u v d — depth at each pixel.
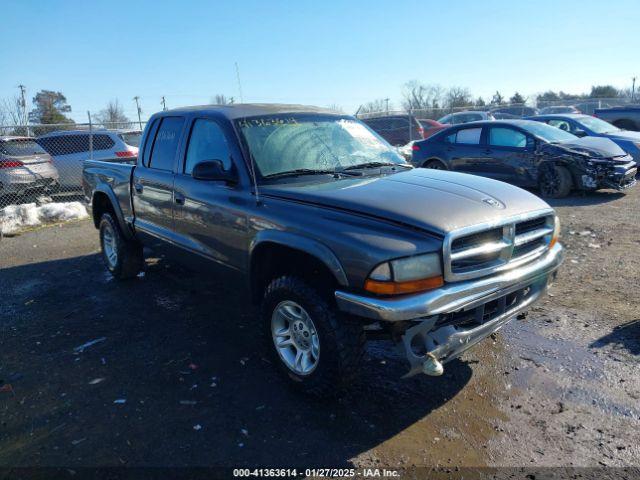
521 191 3.77
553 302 5.03
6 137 11.54
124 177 5.57
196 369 4.00
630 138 12.20
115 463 2.93
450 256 2.96
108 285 6.15
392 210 3.13
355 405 3.45
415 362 3.02
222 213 4.00
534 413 3.32
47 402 3.60
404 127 20.02
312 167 4.07
